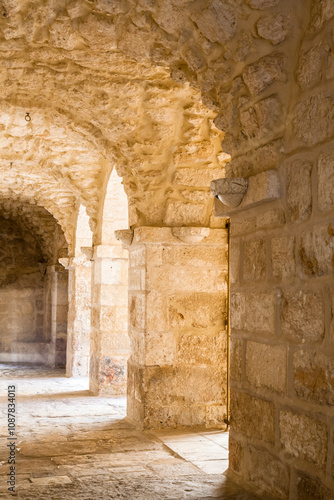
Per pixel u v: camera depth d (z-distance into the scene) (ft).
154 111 15.81
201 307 17.29
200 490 10.56
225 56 10.59
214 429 16.71
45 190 28.04
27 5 11.14
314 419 8.41
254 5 9.21
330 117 8.15
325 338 8.20
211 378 17.06
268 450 9.77
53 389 25.17
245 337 10.76
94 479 11.41
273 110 9.60
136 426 16.88
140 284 17.38
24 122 18.39
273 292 9.75
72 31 11.89
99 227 24.22
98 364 23.31
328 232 8.16
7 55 13.35
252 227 10.62
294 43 9.24
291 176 9.27
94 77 14.53
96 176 23.86
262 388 10.06
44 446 14.32
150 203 17.31
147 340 16.74
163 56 11.98
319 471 8.23
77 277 30.01
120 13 11.00
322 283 8.32
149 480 11.32
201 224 17.56
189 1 10.04
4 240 40.22
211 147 16.72
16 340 40.16
